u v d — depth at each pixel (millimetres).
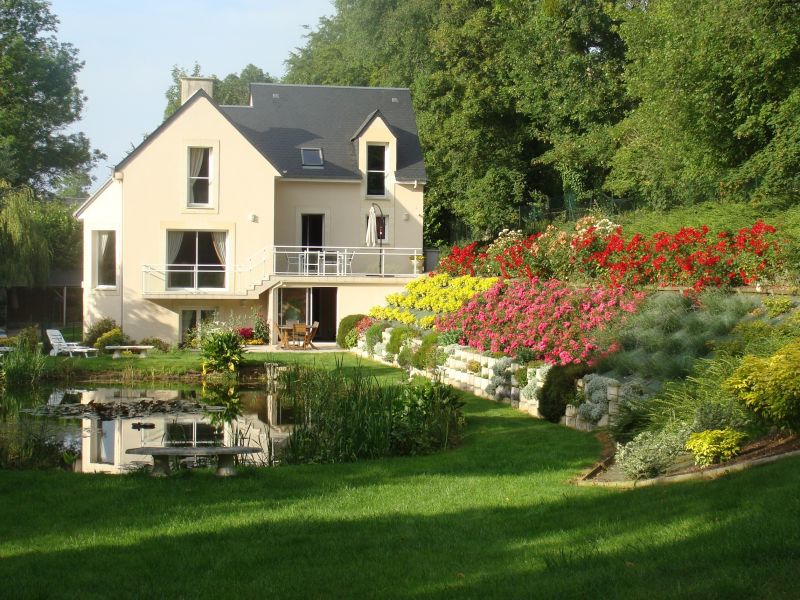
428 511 9039
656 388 13570
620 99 34906
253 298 31328
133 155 30906
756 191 23016
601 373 15305
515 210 39656
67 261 45812
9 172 38500
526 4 35344
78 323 45938
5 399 20297
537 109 37344
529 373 16812
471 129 39438
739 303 15203
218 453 10867
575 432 14289
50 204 47344
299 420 15422
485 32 38625
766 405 9156
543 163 39031
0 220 35125
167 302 31234
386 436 12875
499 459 12125
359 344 28656
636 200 33156
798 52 21219
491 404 17844
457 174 41562
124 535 8211
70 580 6848
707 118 22719
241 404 19547
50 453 13781
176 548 7727
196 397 20766
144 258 31094
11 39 47781
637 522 7559
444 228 44844
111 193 31328
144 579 6902
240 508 9305
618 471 10781
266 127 35500
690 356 13750
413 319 25969
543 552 7117
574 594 5859
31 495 9875
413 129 36875
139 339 31031
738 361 11797
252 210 31734
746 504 7242
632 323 16094
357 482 10719
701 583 5660
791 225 18391
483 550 7391
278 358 26750
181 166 31234
